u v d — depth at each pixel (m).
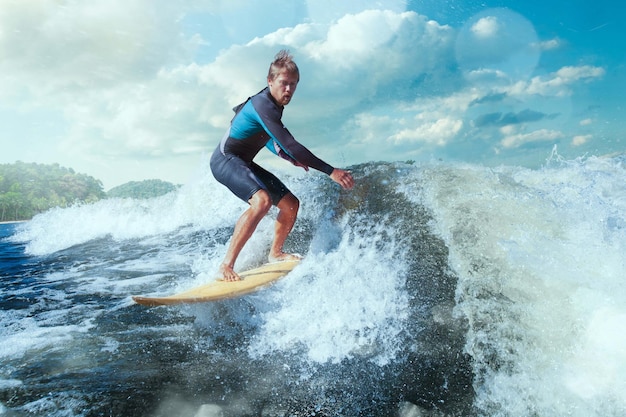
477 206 3.40
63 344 2.64
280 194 3.43
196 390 2.11
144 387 2.12
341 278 3.05
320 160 3.13
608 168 3.89
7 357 2.47
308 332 2.61
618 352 2.09
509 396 2.05
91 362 2.39
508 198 3.39
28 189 109.19
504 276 2.74
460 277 2.87
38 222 7.31
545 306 2.45
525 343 2.29
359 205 4.07
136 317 3.04
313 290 2.96
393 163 4.60
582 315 2.31
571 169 4.02
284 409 1.98
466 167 4.13
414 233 3.41
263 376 2.23
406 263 3.11
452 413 1.97
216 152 3.37
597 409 1.93
